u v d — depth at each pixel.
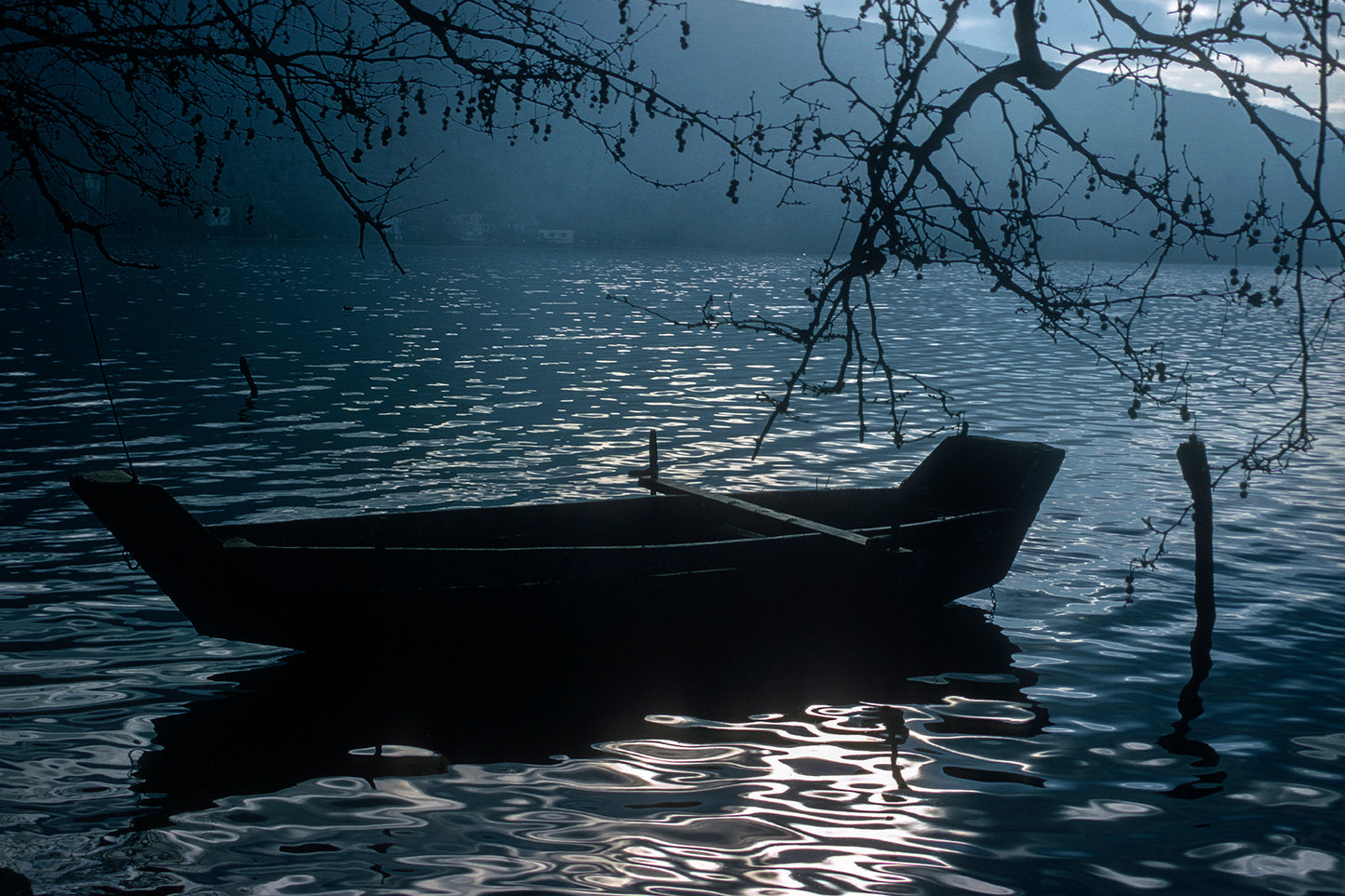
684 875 5.49
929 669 8.58
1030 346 36.28
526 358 29.36
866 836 5.94
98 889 5.20
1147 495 14.41
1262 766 6.90
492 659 8.21
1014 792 6.49
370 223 3.63
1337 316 51.38
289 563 7.60
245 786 6.34
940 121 3.12
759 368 28.36
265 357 27.59
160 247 109.62
